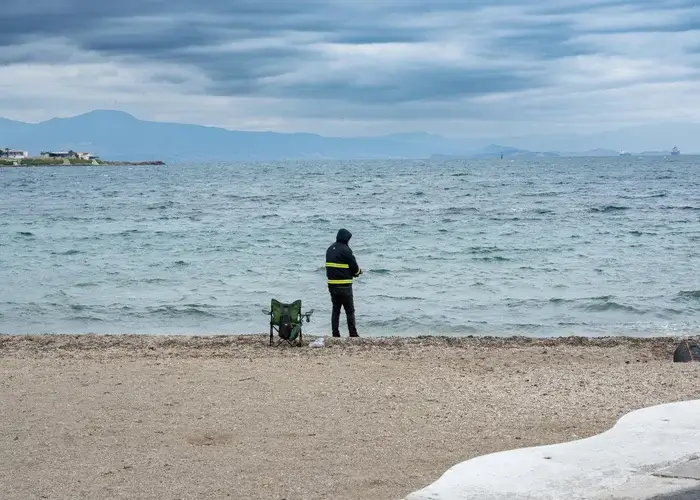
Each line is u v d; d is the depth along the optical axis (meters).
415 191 95.12
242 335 16.38
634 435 7.66
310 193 93.12
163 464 7.71
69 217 59.53
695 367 11.98
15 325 20.17
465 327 19.66
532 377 11.40
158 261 32.88
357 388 10.74
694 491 6.25
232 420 9.22
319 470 7.48
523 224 50.03
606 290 24.81
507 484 6.49
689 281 26.38
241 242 40.22
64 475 7.44
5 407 9.85
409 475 7.30
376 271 29.31
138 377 11.58
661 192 87.62
